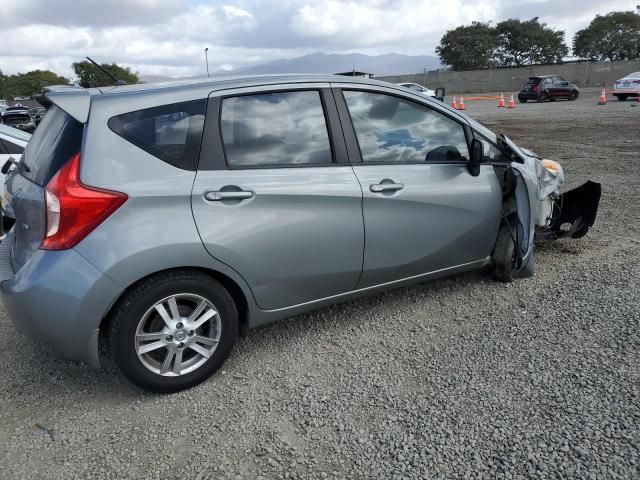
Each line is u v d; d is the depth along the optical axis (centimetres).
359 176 330
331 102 331
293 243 309
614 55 7588
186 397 293
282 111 315
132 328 273
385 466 235
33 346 355
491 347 330
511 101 2581
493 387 288
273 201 300
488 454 238
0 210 464
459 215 377
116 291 263
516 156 421
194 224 278
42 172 280
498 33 7212
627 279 420
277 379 307
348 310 394
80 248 258
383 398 284
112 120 272
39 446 256
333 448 248
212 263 284
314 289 330
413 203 351
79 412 282
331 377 307
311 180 313
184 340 289
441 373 305
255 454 246
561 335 339
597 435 246
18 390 304
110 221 262
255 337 358
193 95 293
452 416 266
